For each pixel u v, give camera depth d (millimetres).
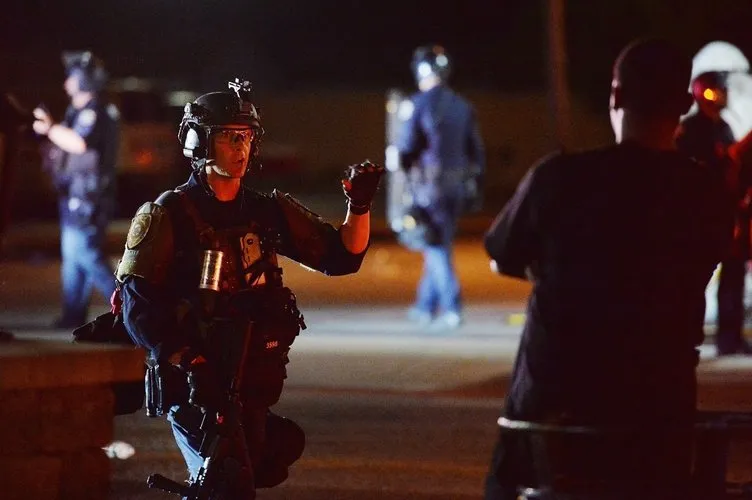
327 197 118750
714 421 13547
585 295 13445
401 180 47938
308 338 43844
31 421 17922
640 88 13727
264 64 136750
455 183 45094
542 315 13625
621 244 13422
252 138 16656
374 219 96188
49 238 79062
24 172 84938
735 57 41125
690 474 13406
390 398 33000
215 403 15820
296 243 17047
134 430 28953
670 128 13828
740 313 38688
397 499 23000
